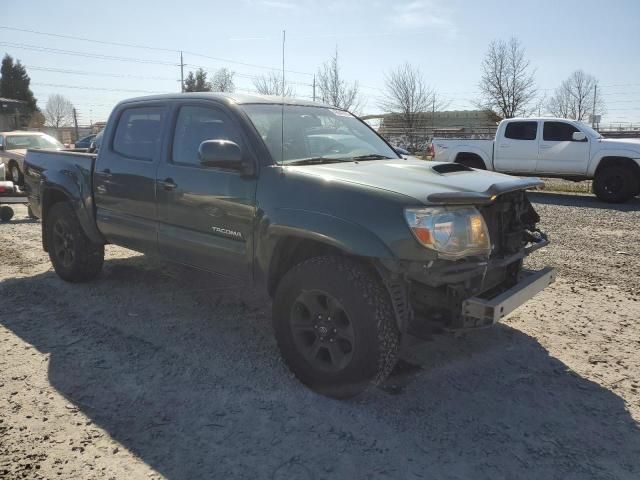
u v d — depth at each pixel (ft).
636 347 13.79
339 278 10.60
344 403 11.05
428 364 12.79
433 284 10.32
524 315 16.03
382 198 10.44
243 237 12.57
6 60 237.86
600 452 9.49
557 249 24.75
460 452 9.46
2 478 8.68
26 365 12.64
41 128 184.75
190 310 16.29
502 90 143.02
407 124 151.33
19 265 21.33
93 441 9.73
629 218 34.53
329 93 100.83
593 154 43.83
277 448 9.56
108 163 16.39
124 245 16.39
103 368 12.54
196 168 13.67
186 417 10.53
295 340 11.60
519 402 11.13
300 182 11.59
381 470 8.98
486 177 12.46
